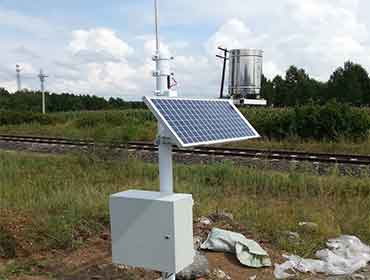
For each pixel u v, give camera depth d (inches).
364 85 2768.2
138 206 167.3
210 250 237.6
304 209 319.3
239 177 425.1
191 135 159.6
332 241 258.2
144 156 608.1
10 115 1433.3
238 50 400.2
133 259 171.3
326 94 2760.8
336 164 462.6
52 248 237.1
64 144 772.0
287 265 221.6
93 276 206.4
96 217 281.3
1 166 495.2
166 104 167.0
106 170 481.4
